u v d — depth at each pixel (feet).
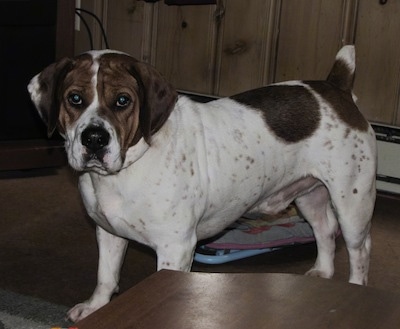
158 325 3.48
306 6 8.85
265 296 3.72
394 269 7.07
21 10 8.30
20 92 8.57
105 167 5.06
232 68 9.43
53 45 8.61
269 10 9.04
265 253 7.30
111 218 5.46
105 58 5.22
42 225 7.51
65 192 8.42
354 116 6.11
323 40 8.82
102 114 5.04
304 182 6.23
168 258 5.46
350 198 6.11
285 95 6.04
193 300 3.67
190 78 9.75
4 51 8.36
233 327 3.49
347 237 6.22
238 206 5.92
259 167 5.85
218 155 5.66
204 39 9.53
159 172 5.32
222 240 6.91
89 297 6.15
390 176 8.68
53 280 6.40
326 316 3.59
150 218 5.38
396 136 8.54
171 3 9.55
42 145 8.71
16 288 6.20
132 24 9.97
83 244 7.15
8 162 8.48
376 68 8.56
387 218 8.32
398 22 8.34
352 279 6.35
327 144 6.01
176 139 5.43
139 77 5.19
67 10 8.60
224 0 9.29
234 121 5.81
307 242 7.23
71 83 5.13
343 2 8.61
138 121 5.19
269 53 9.16
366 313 3.62
